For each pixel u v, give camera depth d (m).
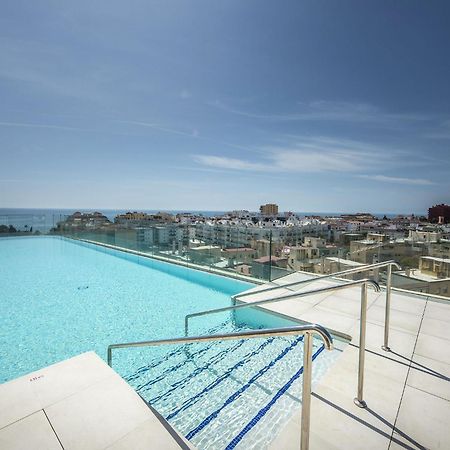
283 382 2.76
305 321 3.74
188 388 2.95
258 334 1.46
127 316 5.77
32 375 2.34
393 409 1.92
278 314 4.09
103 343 4.59
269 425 2.16
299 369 3.00
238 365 3.28
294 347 3.54
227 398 2.62
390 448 1.60
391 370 2.39
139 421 1.85
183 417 2.42
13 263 11.02
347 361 2.55
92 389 2.17
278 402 2.43
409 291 4.95
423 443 1.63
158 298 6.94
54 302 6.64
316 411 1.91
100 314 5.89
